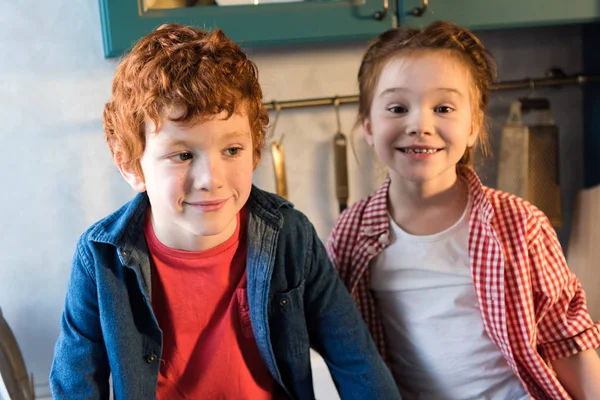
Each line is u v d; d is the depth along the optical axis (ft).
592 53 4.24
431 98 2.73
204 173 2.11
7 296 3.88
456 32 2.88
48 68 3.72
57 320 3.96
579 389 2.88
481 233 2.81
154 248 2.43
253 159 2.46
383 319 3.07
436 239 2.89
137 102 2.12
